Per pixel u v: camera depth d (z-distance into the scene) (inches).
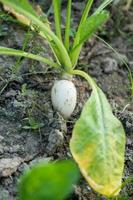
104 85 29.6
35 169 18.3
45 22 28.0
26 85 27.4
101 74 30.4
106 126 22.7
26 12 22.1
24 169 23.0
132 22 34.4
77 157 21.4
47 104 26.1
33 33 28.4
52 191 18.5
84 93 28.2
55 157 24.1
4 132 24.8
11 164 23.0
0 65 28.1
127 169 24.8
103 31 32.9
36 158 23.8
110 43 32.8
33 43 29.0
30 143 24.5
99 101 23.5
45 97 26.8
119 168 21.7
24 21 30.0
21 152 24.0
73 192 22.5
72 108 25.3
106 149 21.9
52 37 23.7
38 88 27.4
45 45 30.3
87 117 22.7
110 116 23.2
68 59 25.0
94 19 23.4
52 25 32.3
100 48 32.0
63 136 24.8
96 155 21.6
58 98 24.9
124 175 24.4
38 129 25.0
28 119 25.3
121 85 29.9
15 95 26.5
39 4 33.4
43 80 27.8
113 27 33.6
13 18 30.7
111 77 30.3
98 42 32.4
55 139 24.0
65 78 25.6
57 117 25.0
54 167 18.1
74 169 18.3
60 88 24.9
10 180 22.6
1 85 27.0
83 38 24.5
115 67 30.8
